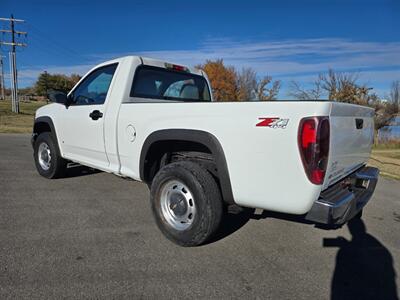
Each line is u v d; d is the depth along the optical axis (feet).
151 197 11.14
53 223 12.03
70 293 7.82
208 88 17.72
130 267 9.16
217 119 9.50
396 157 42.75
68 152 16.25
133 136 11.89
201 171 10.02
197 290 8.22
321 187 8.29
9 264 8.98
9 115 107.14
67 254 9.70
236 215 13.88
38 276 8.46
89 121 14.02
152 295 7.92
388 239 11.94
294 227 12.69
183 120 10.27
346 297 8.26
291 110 8.25
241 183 9.21
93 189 16.81
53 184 17.44
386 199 17.63
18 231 11.16
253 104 8.86
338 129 8.82
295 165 8.22
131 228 11.89
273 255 10.34
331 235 12.10
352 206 9.18
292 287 8.58
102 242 10.63
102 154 13.61
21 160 24.53
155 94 14.49
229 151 9.30
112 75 13.65
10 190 16.02
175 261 9.63
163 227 10.89
